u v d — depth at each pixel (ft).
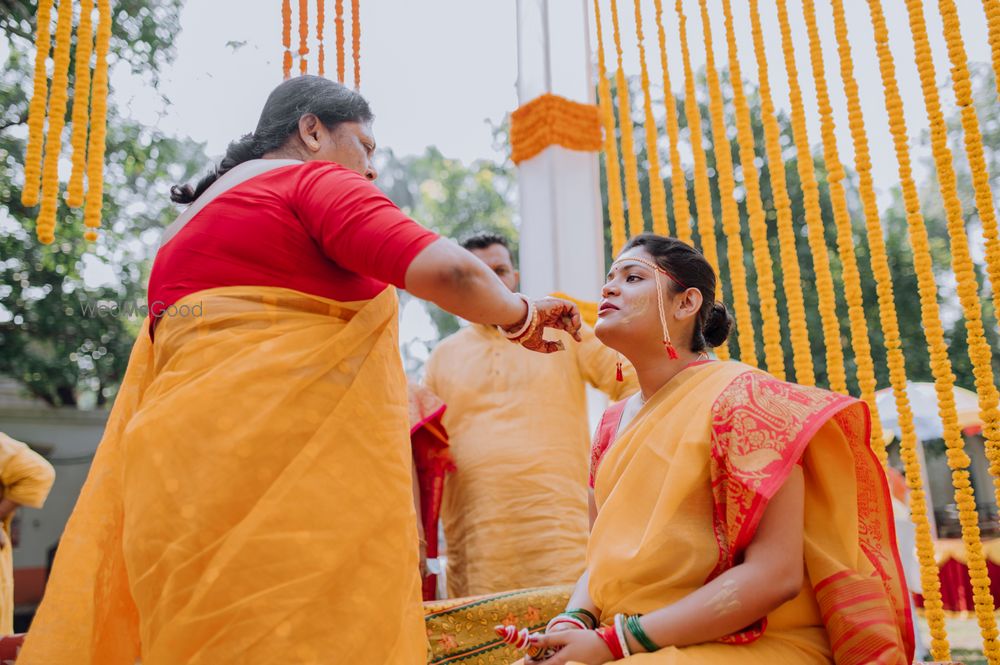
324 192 4.87
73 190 8.69
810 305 25.05
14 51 20.85
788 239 10.37
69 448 33.14
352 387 4.74
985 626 7.84
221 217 4.92
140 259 24.13
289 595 4.23
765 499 5.00
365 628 4.39
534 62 13.67
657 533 5.24
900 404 9.01
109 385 29.89
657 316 6.01
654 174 11.52
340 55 11.43
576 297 12.73
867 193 9.64
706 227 11.12
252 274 4.78
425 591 10.02
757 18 10.93
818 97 10.22
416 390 10.14
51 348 26.43
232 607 4.16
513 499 9.82
